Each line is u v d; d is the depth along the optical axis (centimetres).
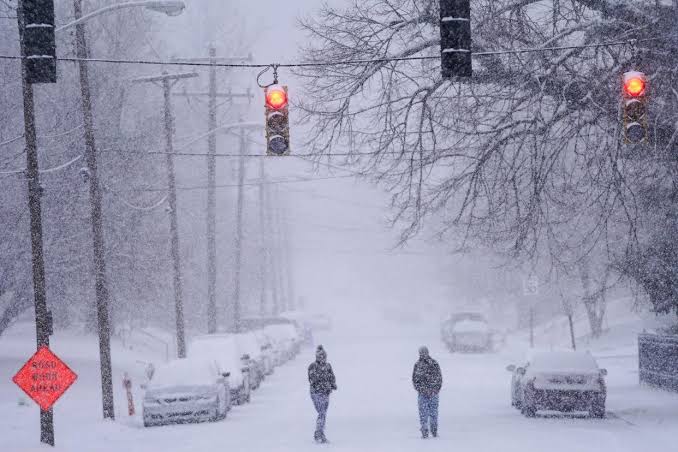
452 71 3875
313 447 5694
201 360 8112
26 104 6134
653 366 9675
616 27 6078
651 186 7112
